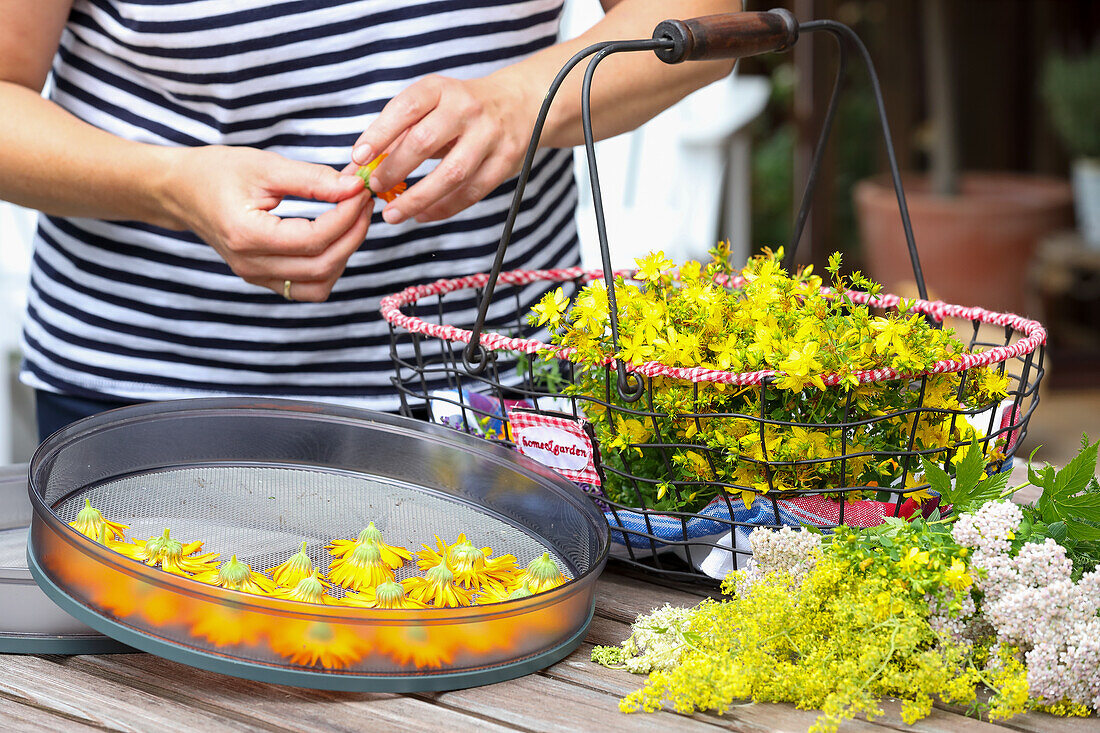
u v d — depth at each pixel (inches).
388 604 62.3
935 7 229.1
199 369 77.6
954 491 63.4
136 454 66.0
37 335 79.4
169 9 72.8
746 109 233.3
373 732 59.9
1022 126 265.6
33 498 62.2
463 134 69.7
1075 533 62.8
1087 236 241.1
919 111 275.4
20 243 134.3
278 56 73.7
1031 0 257.9
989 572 61.3
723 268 72.4
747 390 65.2
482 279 74.4
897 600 61.1
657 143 178.1
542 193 79.3
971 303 228.8
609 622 65.6
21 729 59.8
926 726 60.6
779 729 60.4
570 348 64.5
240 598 60.5
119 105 75.7
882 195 239.1
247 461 67.5
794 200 256.5
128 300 76.9
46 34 73.5
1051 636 60.7
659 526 65.9
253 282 71.7
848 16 263.9
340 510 66.2
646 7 74.4
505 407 67.9
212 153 70.4
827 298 68.9
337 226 69.4
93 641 62.9
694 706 61.2
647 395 64.9
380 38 74.1
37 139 71.3
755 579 63.1
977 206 222.4
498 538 66.2
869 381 63.2
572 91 72.2
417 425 67.7
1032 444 191.3
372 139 68.7
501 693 61.7
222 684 61.8
